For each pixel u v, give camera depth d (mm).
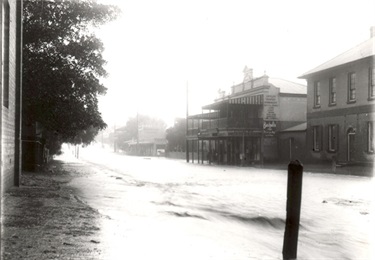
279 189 19234
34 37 21453
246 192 17922
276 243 9117
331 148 37281
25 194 12594
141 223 9656
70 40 22891
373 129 32250
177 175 28266
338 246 8914
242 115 46656
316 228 10750
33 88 21516
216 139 51719
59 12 22281
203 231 9578
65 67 22109
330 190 18688
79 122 23922
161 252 6848
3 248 6254
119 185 19438
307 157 40156
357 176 27469
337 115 36156
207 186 20594
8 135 12781
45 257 5906
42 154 27406
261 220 11734
